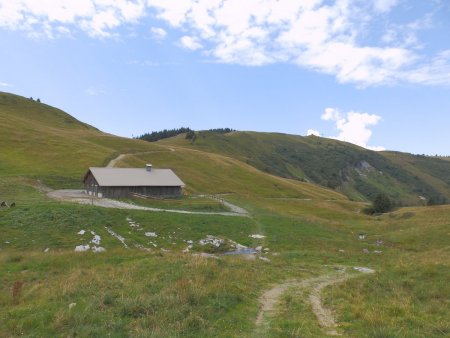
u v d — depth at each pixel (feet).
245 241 168.66
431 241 179.22
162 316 52.01
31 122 554.46
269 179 565.12
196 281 70.33
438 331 50.60
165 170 311.47
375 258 137.59
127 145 557.74
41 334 48.06
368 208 432.25
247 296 69.56
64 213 171.63
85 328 48.01
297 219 227.20
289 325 53.47
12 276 89.35
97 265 98.27
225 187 469.57
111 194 268.62
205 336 47.37
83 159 392.27
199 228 178.91
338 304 66.28
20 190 249.96
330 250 156.46
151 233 167.94
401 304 63.21
